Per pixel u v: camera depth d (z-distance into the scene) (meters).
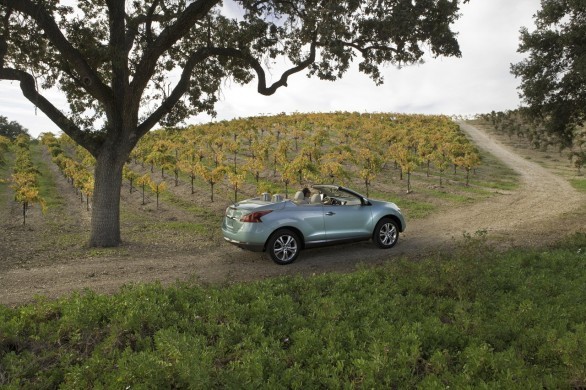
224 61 14.15
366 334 4.56
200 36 13.42
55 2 10.32
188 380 3.49
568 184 24.97
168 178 27.78
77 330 4.62
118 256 9.91
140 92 11.38
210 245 11.30
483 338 4.43
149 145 34.53
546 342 4.10
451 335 4.48
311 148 25.69
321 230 9.12
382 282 6.89
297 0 12.50
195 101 14.42
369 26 11.92
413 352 3.91
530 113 15.98
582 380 3.42
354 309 5.36
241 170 21.72
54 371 3.95
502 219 14.93
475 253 7.42
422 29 11.47
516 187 23.84
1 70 10.35
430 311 5.40
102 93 10.92
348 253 9.84
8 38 10.20
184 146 33.25
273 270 8.38
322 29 11.40
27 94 10.73
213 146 33.97
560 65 14.76
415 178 25.73
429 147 31.06
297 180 22.17
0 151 33.72
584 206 17.56
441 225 14.03
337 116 55.97
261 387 3.50
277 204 8.78
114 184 11.34
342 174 20.77
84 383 3.64
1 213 17.78
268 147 29.36
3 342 4.45
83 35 10.91
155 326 4.86
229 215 9.06
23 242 11.93
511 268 7.24
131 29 12.09
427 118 62.28
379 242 10.16
